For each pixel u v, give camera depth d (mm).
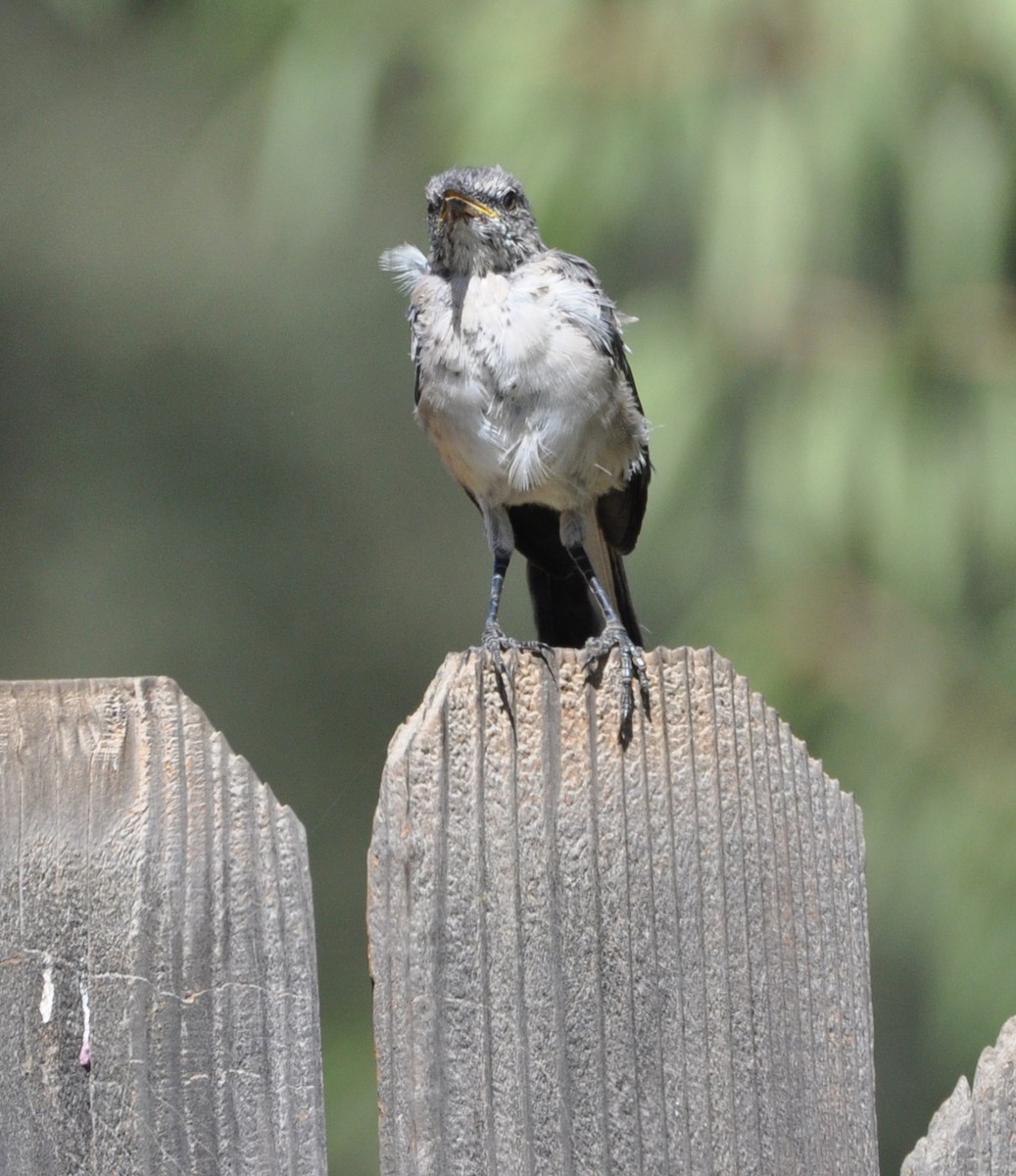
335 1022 13391
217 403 20875
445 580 20812
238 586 20438
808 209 9086
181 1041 3926
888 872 9422
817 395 9281
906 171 9359
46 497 20359
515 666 4414
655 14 9508
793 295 9383
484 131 9680
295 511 20797
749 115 9234
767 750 4598
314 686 20062
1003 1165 4598
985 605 9633
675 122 9359
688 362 9516
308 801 18891
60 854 3922
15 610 19844
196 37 12055
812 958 4570
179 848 3963
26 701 3945
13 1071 3863
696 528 9828
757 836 4555
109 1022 3900
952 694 9414
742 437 9633
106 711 3969
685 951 4441
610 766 4449
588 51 9641
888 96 9141
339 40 10695
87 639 19859
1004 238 9469
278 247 18656
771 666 9367
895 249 9688
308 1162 3949
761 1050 4465
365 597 20625
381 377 21031
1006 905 9258
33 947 3891
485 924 4301
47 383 20578
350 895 17031
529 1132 4242
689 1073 4387
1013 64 9047
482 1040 4258
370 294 20625
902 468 9148
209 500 20688
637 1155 4309
